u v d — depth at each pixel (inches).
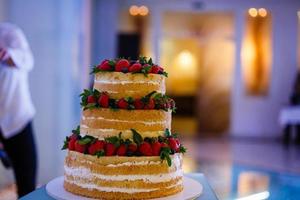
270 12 373.4
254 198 156.5
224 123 420.8
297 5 370.3
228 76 420.5
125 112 72.0
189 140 344.8
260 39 374.6
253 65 375.9
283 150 296.0
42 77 171.2
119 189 71.4
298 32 372.2
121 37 393.1
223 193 163.3
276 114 374.0
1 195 150.6
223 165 229.9
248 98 376.8
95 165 71.7
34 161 119.3
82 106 76.9
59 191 75.4
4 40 113.7
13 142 116.0
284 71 373.4
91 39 347.6
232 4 374.3
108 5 372.2
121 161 71.2
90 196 72.4
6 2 165.8
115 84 73.0
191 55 492.1
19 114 116.0
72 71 176.9
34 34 168.6
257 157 261.9
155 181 72.5
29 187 117.4
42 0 168.4
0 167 161.2
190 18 400.2
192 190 78.2
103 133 72.5
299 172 212.2
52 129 173.0
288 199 154.8
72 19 174.2
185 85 498.3
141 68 73.5
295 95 362.0
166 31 394.9
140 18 393.7
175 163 75.7
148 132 73.3
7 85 115.3
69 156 76.2
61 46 171.9
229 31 407.5
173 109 79.3
